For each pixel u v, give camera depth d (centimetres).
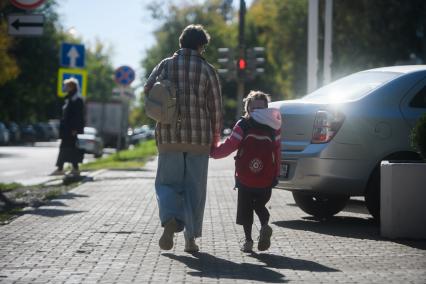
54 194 2755
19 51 13212
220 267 1394
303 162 1938
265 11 10875
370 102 1953
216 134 1591
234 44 14412
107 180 3419
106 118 11150
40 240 1689
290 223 2002
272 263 1437
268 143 1555
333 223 2014
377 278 1288
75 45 3969
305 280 1273
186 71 1570
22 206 2375
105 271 1348
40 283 1241
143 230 1845
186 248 1554
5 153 7888
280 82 12512
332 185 1930
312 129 1947
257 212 1561
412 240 1723
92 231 1825
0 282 1248
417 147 1725
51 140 15450
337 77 6475
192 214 1559
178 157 1559
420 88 1973
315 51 4600
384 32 6381
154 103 1538
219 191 2838
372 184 1933
